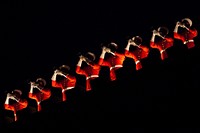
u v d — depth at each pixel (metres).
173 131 9.42
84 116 10.55
